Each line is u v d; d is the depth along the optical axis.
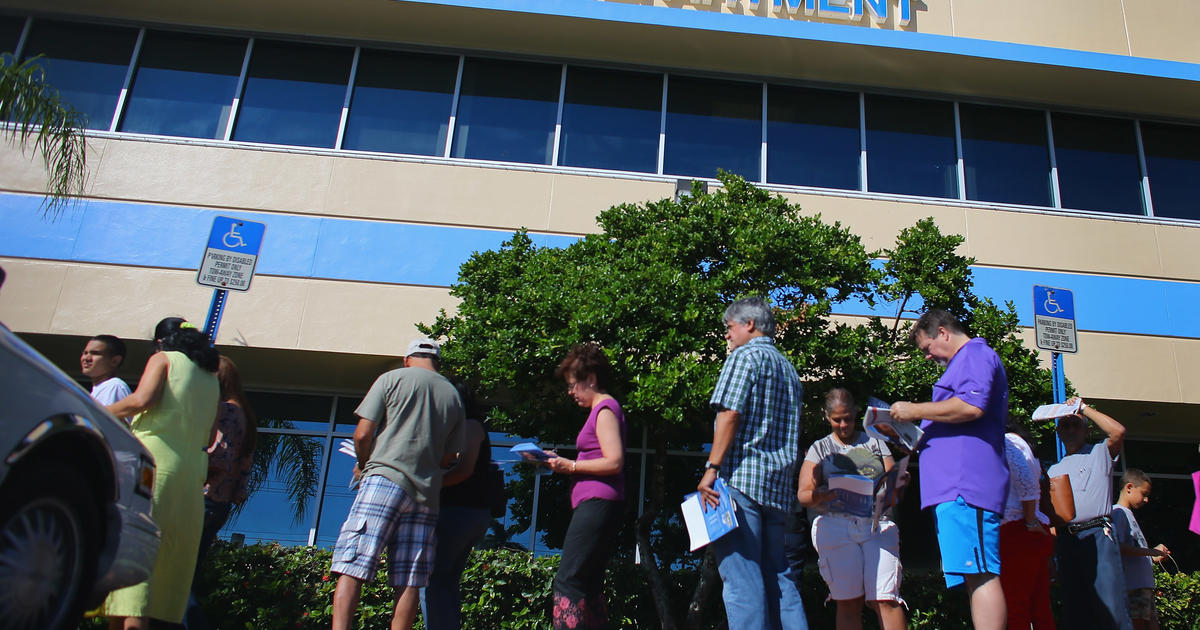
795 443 4.43
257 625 6.45
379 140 10.76
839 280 7.31
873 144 11.23
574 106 11.12
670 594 7.74
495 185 10.49
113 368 5.57
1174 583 7.95
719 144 11.09
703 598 7.14
